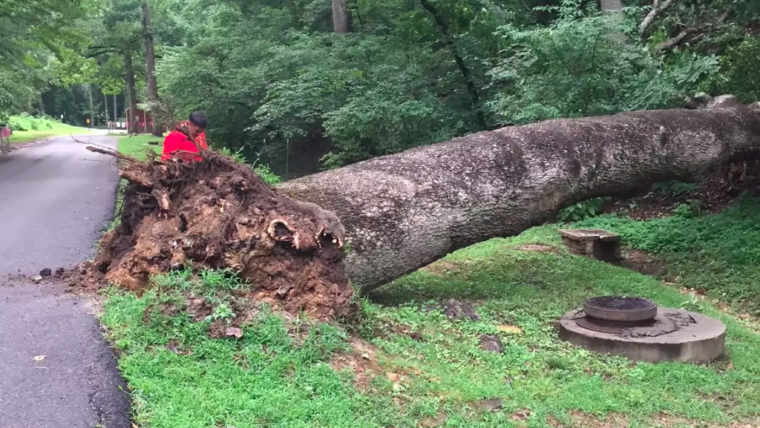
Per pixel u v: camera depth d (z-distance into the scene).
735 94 11.41
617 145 7.82
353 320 4.93
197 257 4.82
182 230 4.98
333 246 5.09
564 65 11.14
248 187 5.07
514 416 4.02
